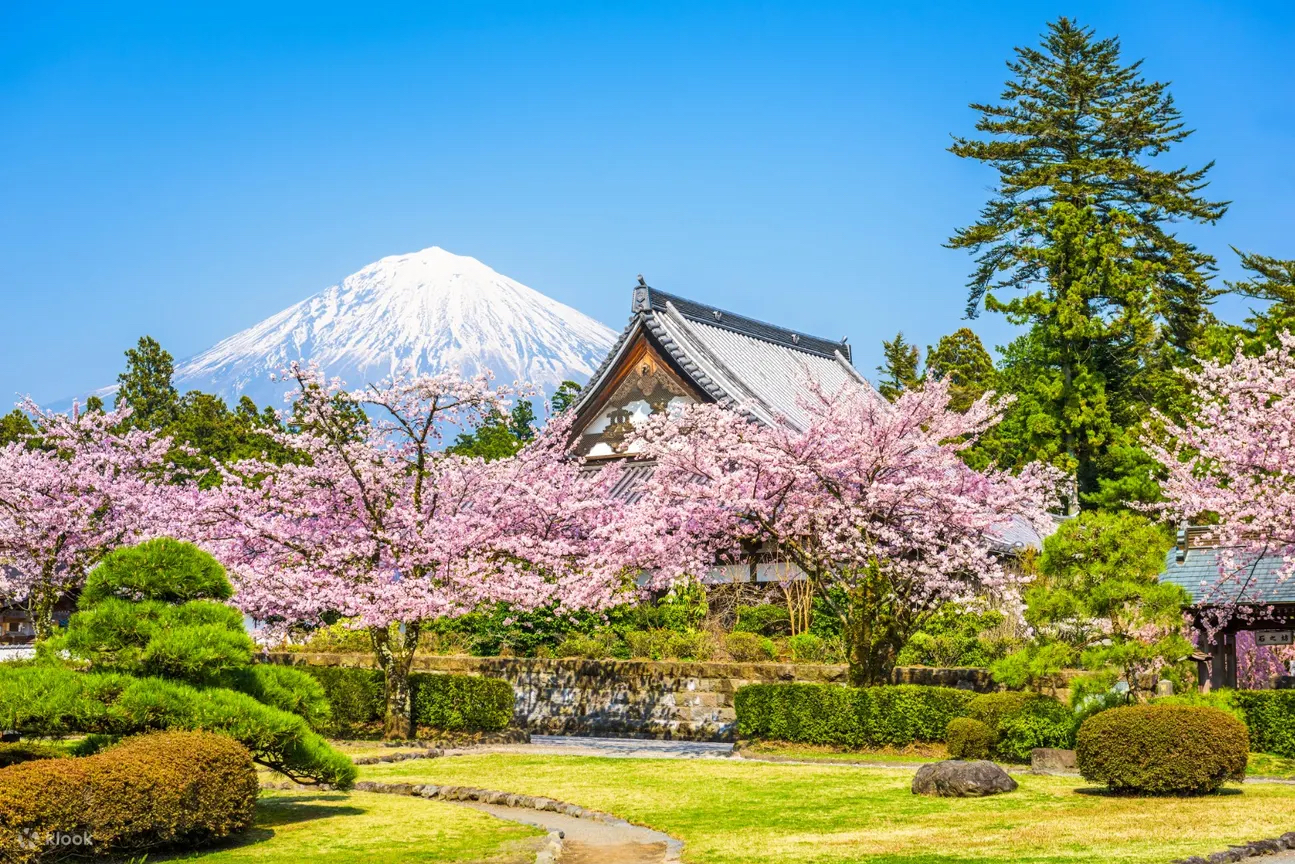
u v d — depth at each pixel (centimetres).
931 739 2414
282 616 2712
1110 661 2108
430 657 3284
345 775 1695
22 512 3122
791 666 2817
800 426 3956
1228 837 1398
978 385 5484
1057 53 6062
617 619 3341
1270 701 2197
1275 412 2420
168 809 1414
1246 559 2592
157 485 3434
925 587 2542
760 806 1805
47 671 1523
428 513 2716
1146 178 5669
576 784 2069
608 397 4131
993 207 5969
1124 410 4988
